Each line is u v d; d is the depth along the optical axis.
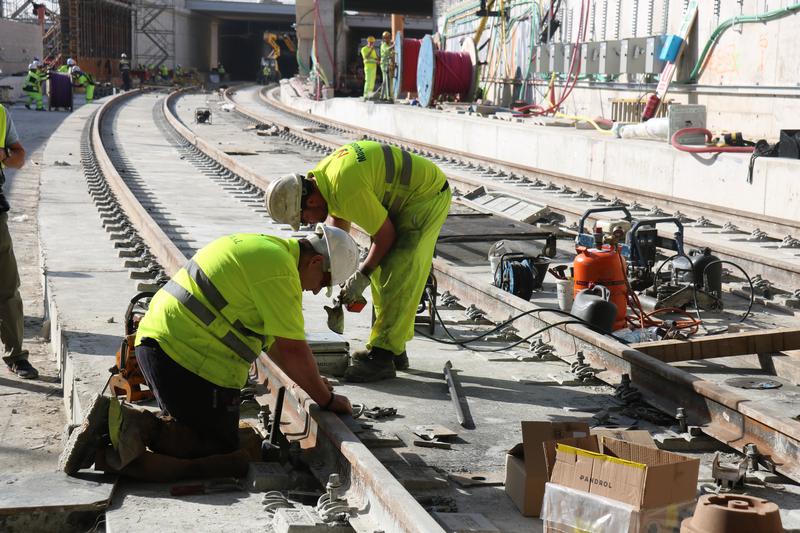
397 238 7.20
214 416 5.38
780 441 5.69
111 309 9.02
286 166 24.59
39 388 7.86
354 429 5.87
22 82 55.53
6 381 7.95
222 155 23.92
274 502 4.87
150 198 17.84
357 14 78.62
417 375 7.61
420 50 37.59
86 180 19.27
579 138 21.92
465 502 5.17
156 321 5.39
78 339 7.88
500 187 20.19
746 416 5.98
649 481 4.05
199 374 5.32
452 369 7.61
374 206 6.77
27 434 6.81
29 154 26.30
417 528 4.08
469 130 28.55
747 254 11.82
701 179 17.69
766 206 15.97
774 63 20.98
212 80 100.06
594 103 29.38
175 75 88.44
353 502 4.87
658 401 6.80
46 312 10.28
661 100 24.67
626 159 20.02
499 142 26.41
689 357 7.79
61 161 22.73
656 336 8.27
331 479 4.98
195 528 4.55
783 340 7.99
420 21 79.19
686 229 15.12
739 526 3.92
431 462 5.74
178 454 5.36
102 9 82.56
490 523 4.82
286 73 107.75
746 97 21.91
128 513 4.71
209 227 14.79
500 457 5.87
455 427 6.41
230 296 5.27
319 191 6.68
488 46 40.06
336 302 6.77
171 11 95.69
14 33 65.69
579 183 19.41
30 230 15.62
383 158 6.93
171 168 23.19
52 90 44.56
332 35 54.59
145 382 6.35
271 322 5.29
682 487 4.22
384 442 5.93
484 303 9.78
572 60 29.78
